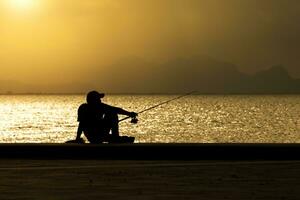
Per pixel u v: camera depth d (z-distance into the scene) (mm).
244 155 15445
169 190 10812
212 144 15703
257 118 147625
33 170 13477
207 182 11734
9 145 16016
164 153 15578
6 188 11094
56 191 10734
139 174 12883
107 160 15344
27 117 165250
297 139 88500
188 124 124562
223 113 181375
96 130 17766
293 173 12906
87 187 11188
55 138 92562
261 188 11023
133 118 18234
